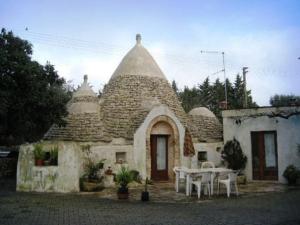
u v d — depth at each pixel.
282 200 13.09
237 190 14.95
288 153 18.36
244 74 28.86
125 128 19.22
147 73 22.00
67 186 15.23
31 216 10.16
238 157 19.33
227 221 9.50
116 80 21.98
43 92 18.02
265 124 19.09
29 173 15.65
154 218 9.91
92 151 17.72
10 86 16.67
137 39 23.59
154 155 19.92
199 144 20.62
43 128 20.23
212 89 49.66
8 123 18.33
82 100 20.22
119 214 10.51
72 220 9.66
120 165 18.00
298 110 18.30
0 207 11.57
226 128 20.41
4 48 17.92
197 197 14.05
